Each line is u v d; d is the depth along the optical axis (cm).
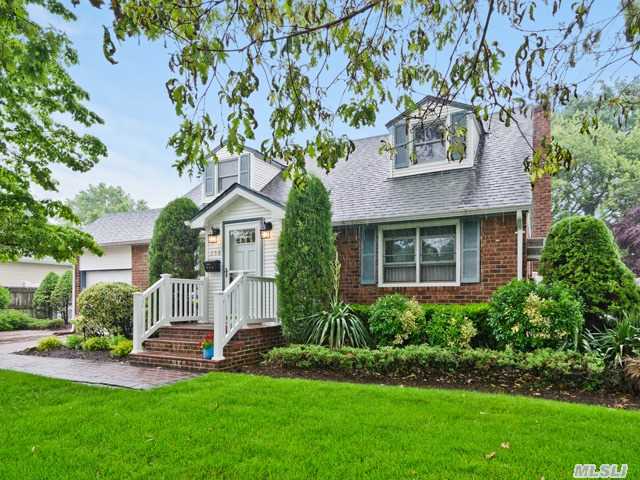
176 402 475
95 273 1523
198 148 324
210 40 311
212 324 923
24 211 827
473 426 386
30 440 368
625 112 353
